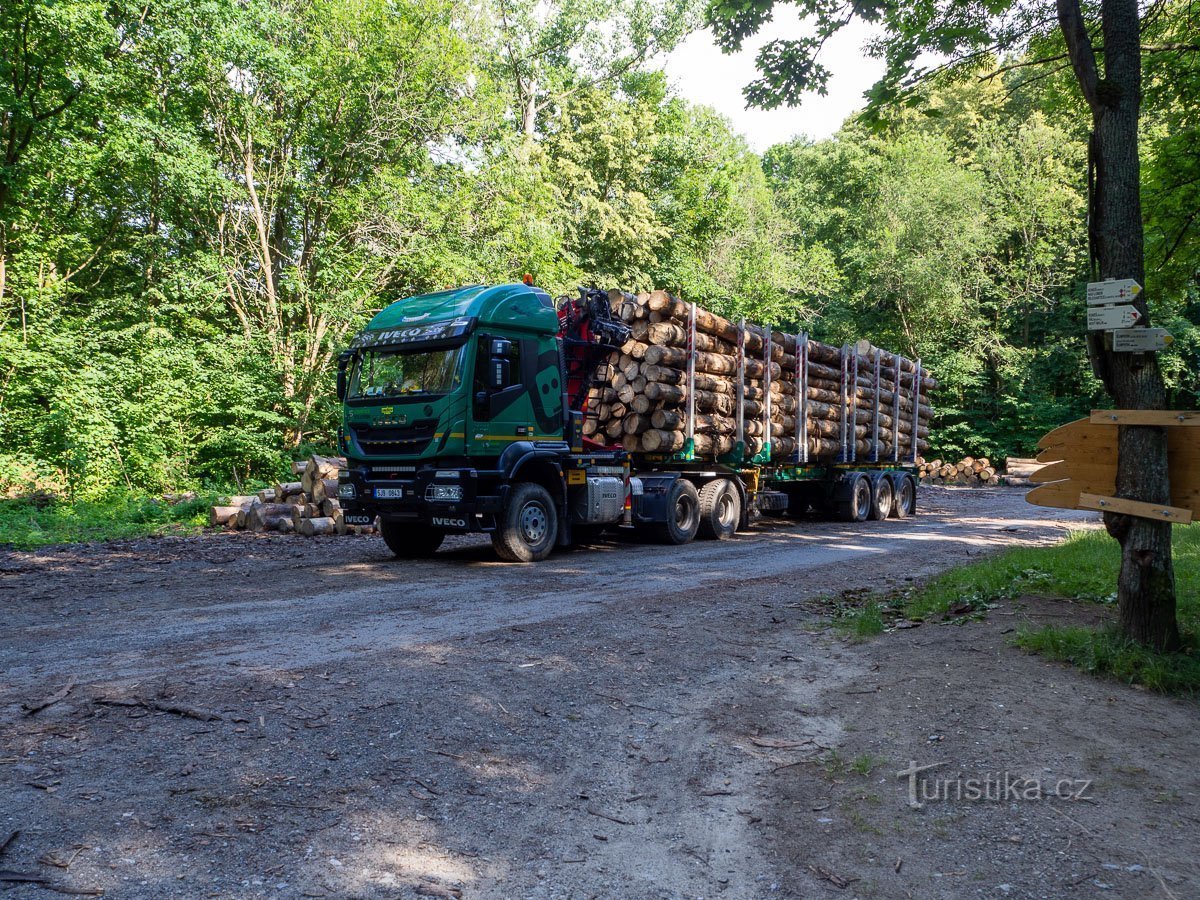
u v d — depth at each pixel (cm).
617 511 1206
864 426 1803
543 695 500
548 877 305
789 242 4106
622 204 3356
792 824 348
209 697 473
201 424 1950
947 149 4031
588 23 3419
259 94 2077
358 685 503
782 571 988
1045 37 823
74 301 2091
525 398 1084
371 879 296
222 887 286
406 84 2173
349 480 1073
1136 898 291
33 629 648
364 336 1098
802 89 800
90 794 348
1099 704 473
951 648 589
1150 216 974
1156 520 533
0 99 1689
